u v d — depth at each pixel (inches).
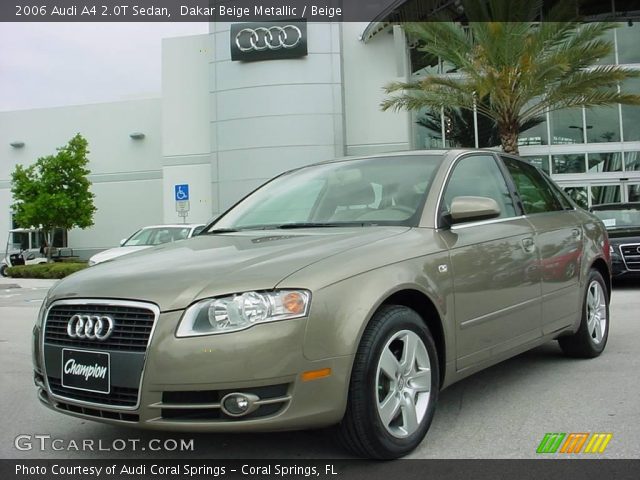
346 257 130.2
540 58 649.6
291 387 116.0
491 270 160.4
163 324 117.3
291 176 199.2
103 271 138.8
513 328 168.9
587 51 641.6
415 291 137.7
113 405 120.3
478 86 663.8
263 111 911.7
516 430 150.2
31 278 848.9
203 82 1042.7
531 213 194.4
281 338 115.3
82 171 1088.2
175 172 1049.5
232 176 929.5
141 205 1213.7
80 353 125.4
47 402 134.2
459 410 166.7
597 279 223.3
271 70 909.2
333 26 916.6
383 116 944.9
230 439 149.4
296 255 130.6
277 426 115.0
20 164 1187.3
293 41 903.7
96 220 1235.9
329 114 911.0
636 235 433.4
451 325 145.9
